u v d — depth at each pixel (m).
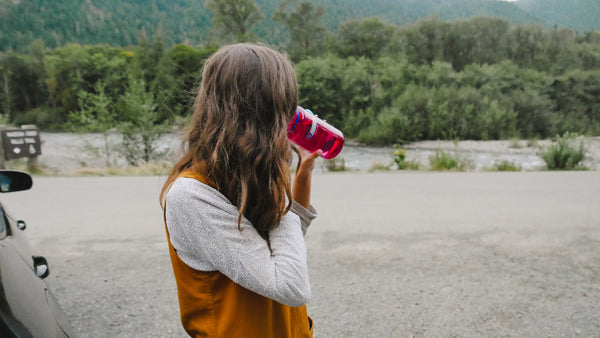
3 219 1.87
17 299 1.27
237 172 0.87
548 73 57.16
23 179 2.41
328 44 67.88
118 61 65.62
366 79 42.44
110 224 5.67
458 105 33.97
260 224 0.92
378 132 32.59
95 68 64.75
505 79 45.22
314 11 72.00
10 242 1.67
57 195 8.02
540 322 2.94
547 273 3.81
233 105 0.88
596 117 42.47
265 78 0.89
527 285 3.55
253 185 0.88
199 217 0.85
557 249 4.49
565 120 39.28
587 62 60.81
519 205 6.80
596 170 12.88
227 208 0.87
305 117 1.19
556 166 13.47
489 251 4.44
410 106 33.22
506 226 5.43
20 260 1.59
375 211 6.37
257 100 0.89
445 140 30.58
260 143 0.87
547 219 5.81
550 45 64.81
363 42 66.75
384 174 11.52
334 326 2.91
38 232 5.29
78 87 63.31
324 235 5.06
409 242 4.76
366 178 10.49
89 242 4.84
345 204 6.93
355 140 35.44
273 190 0.90
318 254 4.37
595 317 3.00
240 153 0.86
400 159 13.75
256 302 0.91
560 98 44.12
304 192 1.11
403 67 46.09
